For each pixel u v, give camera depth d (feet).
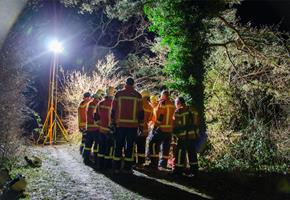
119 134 32.27
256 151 45.01
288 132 45.09
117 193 26.50
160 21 38.40
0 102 33.91
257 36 45.16
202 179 31.99
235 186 30.19
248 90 47.44
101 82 65.82
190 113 32.17
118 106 32.17
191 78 37.91
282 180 32.07
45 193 25.53
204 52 38.93
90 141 38.68
